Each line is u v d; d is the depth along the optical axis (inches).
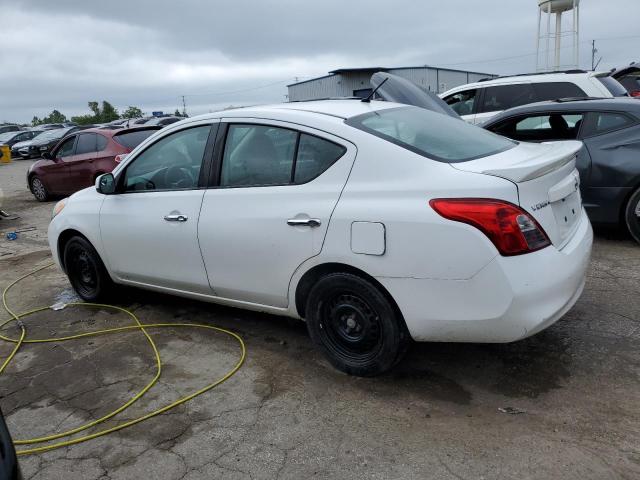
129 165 164.6
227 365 138.6
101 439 110.9
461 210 103.3
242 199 133.9
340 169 119.3
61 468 103.0
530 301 103.5
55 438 112.2
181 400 122.8
